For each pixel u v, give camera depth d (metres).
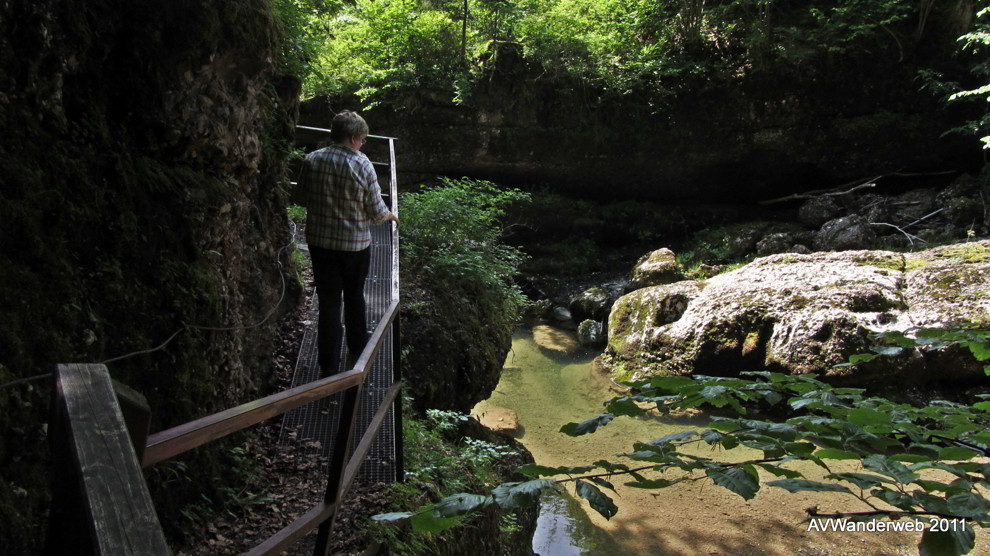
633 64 15.13
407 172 15.55
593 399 10.20
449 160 15.45
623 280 14.49
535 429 9.01
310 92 14.77
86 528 0.92
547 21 14.90
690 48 15.56
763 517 7.04
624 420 9.23
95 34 2.80
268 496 3.59
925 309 9.64
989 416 1.44
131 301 2.95
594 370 11.39
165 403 3.14
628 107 15.31
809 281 10.67
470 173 15.79
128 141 3.07
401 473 3.86
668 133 15.44
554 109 15.34
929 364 9.12
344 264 4.32
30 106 2.54
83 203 2.73
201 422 1.52
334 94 14.86
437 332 6.59
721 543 6.64
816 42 14.77
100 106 2.92
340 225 4.23
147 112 3.10
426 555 3.63
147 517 0.93
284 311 5.32
